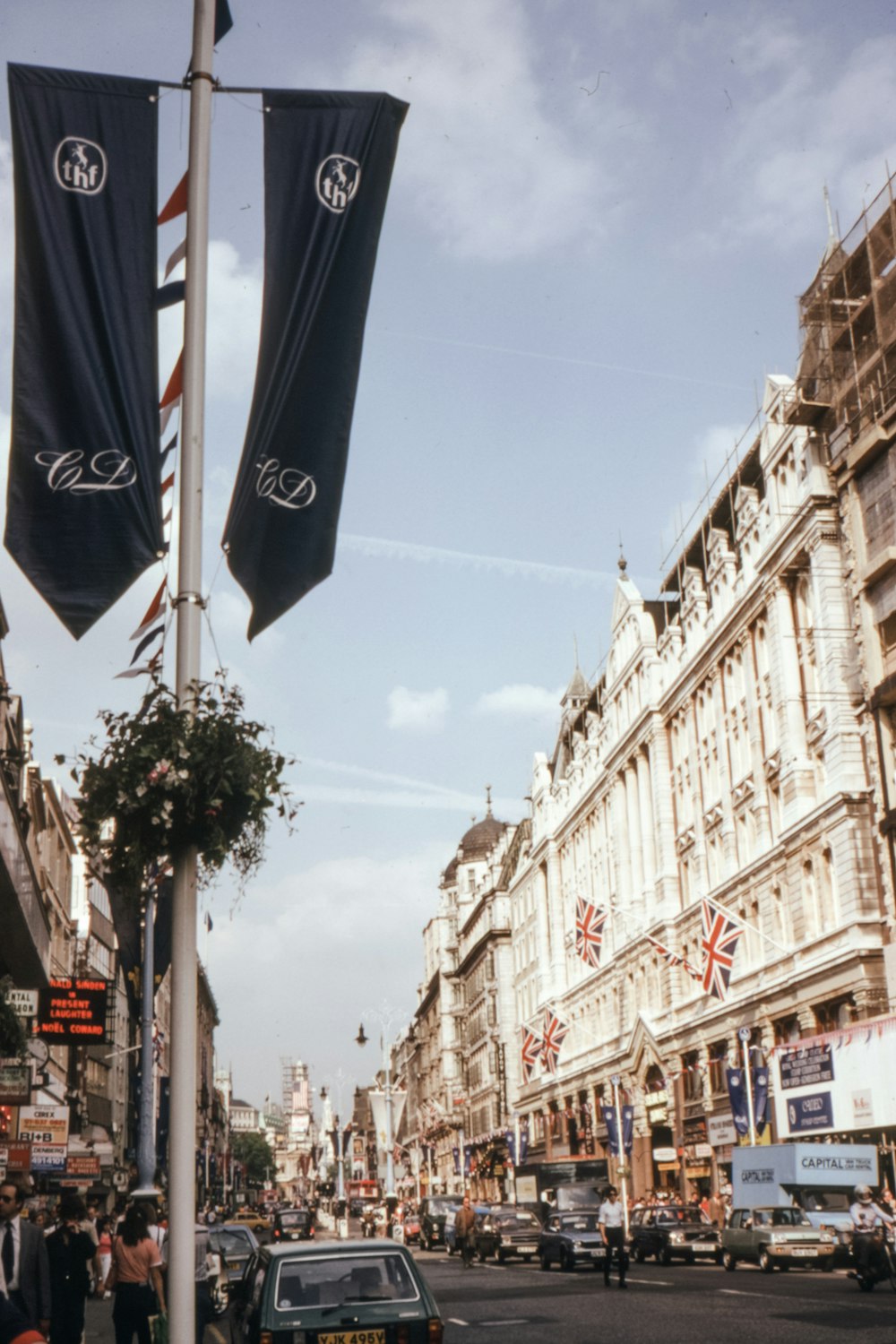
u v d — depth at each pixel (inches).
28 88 484.7
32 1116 1675.7
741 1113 1985.7
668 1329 793.6
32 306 471.5
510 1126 3976.4
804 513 1921.8
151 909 1273.4
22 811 1243.2
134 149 488.7
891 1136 1594.5
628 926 2842.0
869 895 1784.0
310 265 494.6
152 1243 590.9
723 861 2321.6
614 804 2952.8
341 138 505.7
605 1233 1209.4
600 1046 3034.0
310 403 484.4
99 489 463.5
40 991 1524.4
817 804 1927.9
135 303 478.9
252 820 446.6
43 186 479.5
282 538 474.3
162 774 428.1
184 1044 433.7
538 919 3713.1
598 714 3260.3
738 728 2257.6
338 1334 473.1
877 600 1768.0
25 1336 211.8
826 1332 737.6
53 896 2313.0
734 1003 2166.6
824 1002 1867.6
